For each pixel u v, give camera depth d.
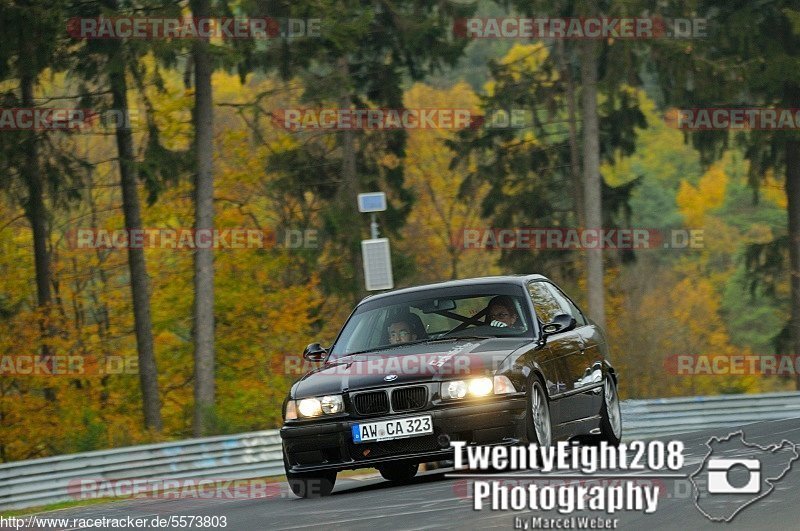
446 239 178.88
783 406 71.62
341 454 32.72
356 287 116.12
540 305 36.41
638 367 133.75
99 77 92.88
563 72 120.62
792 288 120.62
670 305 191.50
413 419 32.09
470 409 31.84
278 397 117.00
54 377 109.06
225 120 152.75
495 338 34.84
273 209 124.88
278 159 114.50
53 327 111.75
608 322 125.31
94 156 134.25
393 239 119.69
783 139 113.44
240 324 118.75
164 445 56.84
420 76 118.44
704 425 70.50
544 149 123.50
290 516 28.48
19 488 51.91
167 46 86.06
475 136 123.25
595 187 109.38
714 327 194.75
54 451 108.00
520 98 121.31
